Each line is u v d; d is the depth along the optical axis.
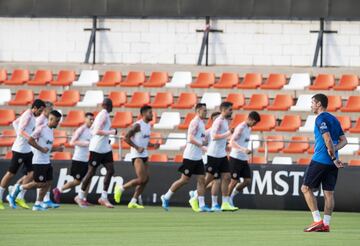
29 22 101.25
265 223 54.16
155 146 67.69
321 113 47.16
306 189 47.47
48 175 63.59
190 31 98.50
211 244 40.38
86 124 68.25
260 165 69.56
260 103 90.94
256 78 93.69
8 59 101.31
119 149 77.12
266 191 69.38
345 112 89.06
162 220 55.28
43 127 62.53
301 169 68.88
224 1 96.94
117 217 57.28
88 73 97.19
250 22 97.25
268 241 41.94
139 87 94.69
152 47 99.19
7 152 84.25
